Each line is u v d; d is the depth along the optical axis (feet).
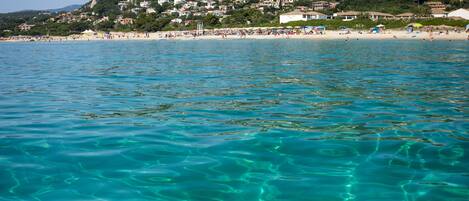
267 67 81.87
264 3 510.99
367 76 64.18
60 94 49.73
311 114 36.04
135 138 28.32
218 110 38.19
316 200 18.15
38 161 23.52
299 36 286.66
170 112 37.50
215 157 23.99
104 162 23.21
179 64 93.66
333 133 29.35
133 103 42.63
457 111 36.99
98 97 46.96
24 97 47.57
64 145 26.73
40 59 122.72
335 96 45.65
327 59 101.76
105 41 354.74
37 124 33.14
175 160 23.49
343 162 23.00
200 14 500.74
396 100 42.83
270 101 42.80
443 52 123.95
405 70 72.90
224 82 58.90
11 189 19.51
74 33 490.49
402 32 260.83
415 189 19.22
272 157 23.99
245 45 201.77
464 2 370.94
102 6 655.35
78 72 77.71
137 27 454.40
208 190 19.25
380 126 31.40
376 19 318.86
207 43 246.06
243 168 22.13
